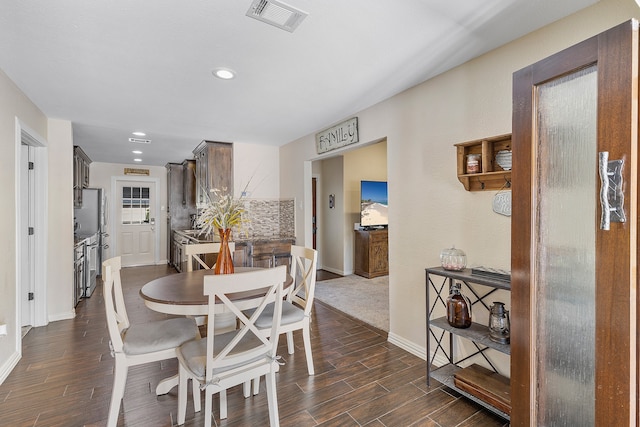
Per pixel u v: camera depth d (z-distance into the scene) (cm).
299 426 173
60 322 335
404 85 257
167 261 698
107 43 188
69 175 346
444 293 237
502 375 199
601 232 99
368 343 282
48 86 252
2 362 224
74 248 372
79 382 217
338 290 463
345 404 193
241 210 246
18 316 249
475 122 213
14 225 245
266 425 175
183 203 652
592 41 102
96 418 179
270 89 263
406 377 224
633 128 91
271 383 171
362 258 559
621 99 93
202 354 167
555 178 118
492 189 202
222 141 461
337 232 589
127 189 667
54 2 149
